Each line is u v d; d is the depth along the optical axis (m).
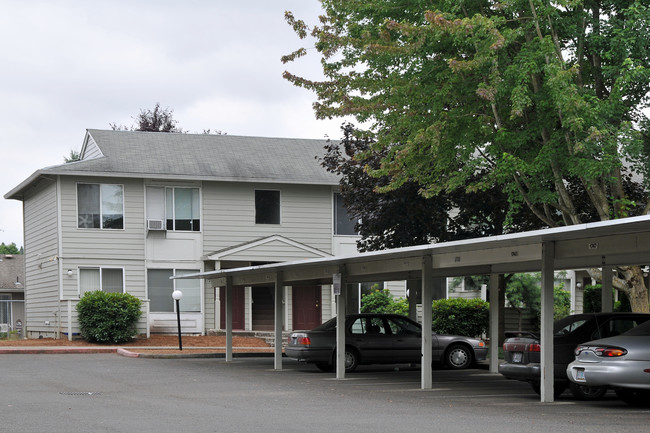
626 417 11.55
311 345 20.33
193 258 32.56
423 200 23.17
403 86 17.64
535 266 18.64
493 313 20.52
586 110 15.55
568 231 11.63
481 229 24.30
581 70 17.42
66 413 11.70
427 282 16.22
